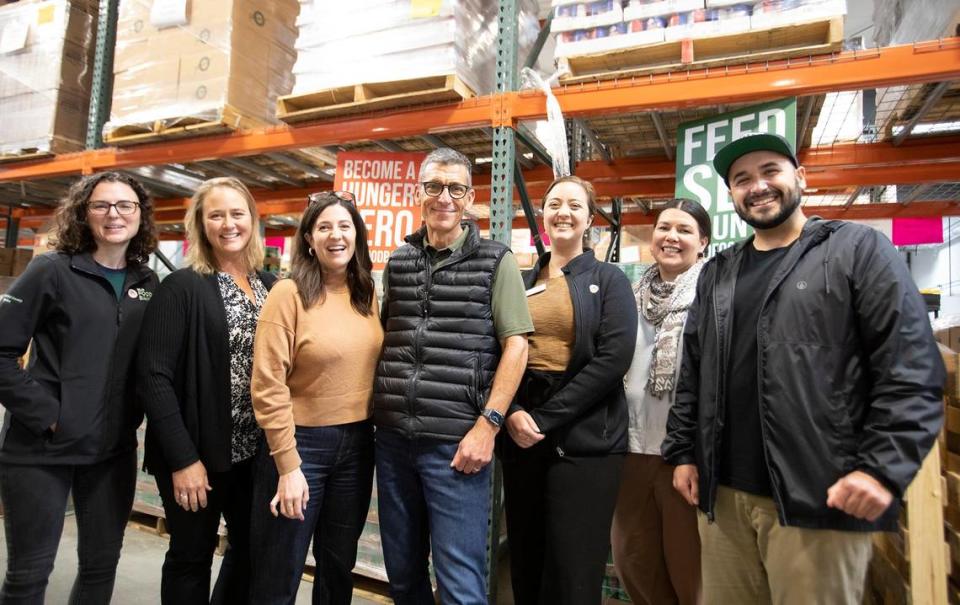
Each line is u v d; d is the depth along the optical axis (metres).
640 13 1.99
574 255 1.82
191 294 1.62
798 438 1.23
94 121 3.05
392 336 1.61
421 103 2.34
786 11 1.81
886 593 1.84
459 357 1.52
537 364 1.70
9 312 1.51
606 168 3.12
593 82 2.11
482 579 1.53
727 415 1.41
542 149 2.71
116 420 1.63
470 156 3.18
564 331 1.69
